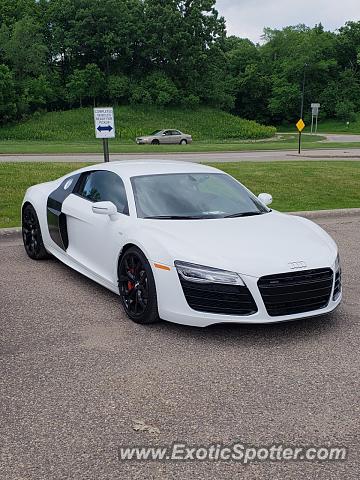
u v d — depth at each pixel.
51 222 6.41
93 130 64.88
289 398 3.41
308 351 4.16
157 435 2.99
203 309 4.29
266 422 3.13
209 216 5.16
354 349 4.21
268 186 13.61
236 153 31.02
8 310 5.09
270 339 4.38
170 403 3.34
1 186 11.87
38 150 30.39
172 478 2.63
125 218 5.11
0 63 71.00
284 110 106.25
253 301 4.21
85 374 3.73
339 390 3.53
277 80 107.19
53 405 3.31
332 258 4.60
